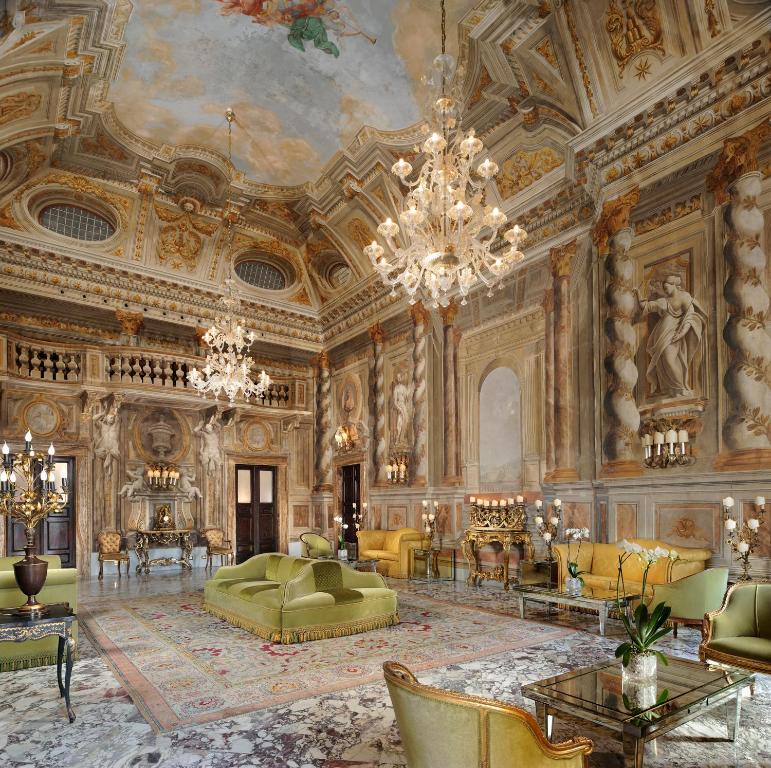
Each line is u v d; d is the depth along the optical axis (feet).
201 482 48.24
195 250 47.34
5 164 35.91
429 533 38.22
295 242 50.93
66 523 41.70
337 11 29.68
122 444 44.78
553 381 32.40
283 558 27.02
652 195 27.27
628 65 26.32
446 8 27.94
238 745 12.80
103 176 41.09
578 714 11.34
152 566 44.37
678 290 25.93
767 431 22.18
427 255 21.83
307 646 20.79
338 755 12.29
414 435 41.81
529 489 33.86
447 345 40.40
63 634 14.96
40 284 41.22
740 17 22.43
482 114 33.04
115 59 31.37
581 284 31.32
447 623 24.25
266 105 36.55
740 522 22.47
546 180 33.27
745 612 16.40
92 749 12.68
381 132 36.40
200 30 30.71
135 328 45.16
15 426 39.86
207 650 20.45
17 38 25.95
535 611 26.71
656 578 23.58
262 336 51.52
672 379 25.67
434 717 8.22
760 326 22.68
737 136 23.66
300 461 54.19
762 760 11.97
